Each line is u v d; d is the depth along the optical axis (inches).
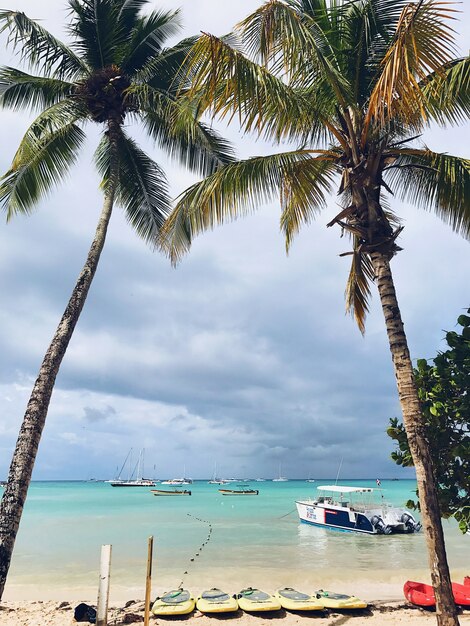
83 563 684.1
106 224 412.8
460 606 380.8
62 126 471.5
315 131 311.4
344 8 315.9
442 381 273.7
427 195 338.3
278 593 421.4
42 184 471.8
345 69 312.7
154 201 544.4
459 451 258.2
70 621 357.7
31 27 438.0
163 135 503.5
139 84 477.4
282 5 246.1
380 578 573.9
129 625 351.3
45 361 333.7
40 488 5255.9
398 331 257.1
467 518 262.4
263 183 326.6
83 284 373.1
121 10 500.1
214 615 372.5
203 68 237.1
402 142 289.1
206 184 326.3
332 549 814.5
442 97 270.1
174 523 1268.5
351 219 284.4
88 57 492.1
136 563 680.4
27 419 313.0
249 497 2854.3
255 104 254.1
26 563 686.5
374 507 1105.4
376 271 271.9
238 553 772.0
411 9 208.8
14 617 368.8
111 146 450.6
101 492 3769.7
